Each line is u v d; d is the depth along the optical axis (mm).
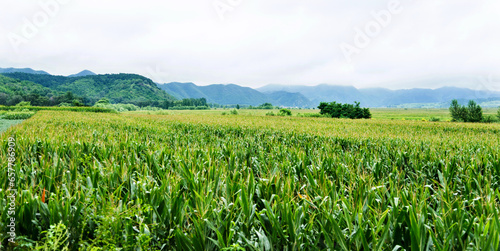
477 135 21156
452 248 2932
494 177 6301
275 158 8227
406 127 30172
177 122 28594
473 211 4125
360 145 12477
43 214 3324
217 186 4691
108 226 2887
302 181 5887
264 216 3559
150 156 6602
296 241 3031
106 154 7129
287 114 74688
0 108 76000
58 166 5352
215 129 20828
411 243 2807
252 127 22703
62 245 2957
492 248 2707
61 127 18984
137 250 2863
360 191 4160
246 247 3137
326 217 3293
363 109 69688
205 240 3055
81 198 3697
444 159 7848
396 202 3500
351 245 3006
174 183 4617
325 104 75000
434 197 4316
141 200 3631
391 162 8258
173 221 3301
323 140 14211
